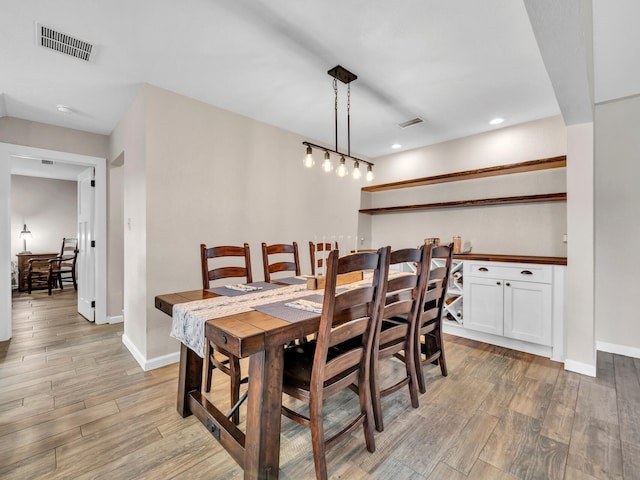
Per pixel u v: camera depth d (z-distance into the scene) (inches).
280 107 116.4
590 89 78.2
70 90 102.0
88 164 143.6
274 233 134.9
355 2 64.4
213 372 97.3
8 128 123.0
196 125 109.5
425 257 75.7
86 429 68.5
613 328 112.0
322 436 52.7
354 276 92.7
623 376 93.4
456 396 82.6
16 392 84.0
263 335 48.2
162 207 101.3
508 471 56.6
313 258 121.2
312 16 68.7
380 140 155.0
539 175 129.3
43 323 148.3
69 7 65.4
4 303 123.0
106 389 86.0
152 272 99.3
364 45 79.1
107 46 79.2
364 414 61.5
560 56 60.1
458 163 152.3
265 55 83.7
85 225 159.3
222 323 52.7
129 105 113.3
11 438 65.3
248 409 53.1
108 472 56.4
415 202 169.9
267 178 132.2
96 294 146.1
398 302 71.4
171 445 63.8
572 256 98.1
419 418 73.0
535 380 91.3
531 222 131.0
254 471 51.2
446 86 100.1
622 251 110.0
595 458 59.6
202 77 95.0
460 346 118.1
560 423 70.6
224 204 117.4
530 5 47.9
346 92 104.6
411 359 77.1
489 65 88.0
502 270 116.1
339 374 59.4
